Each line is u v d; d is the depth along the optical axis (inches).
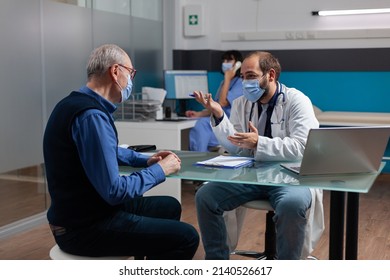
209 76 234.5
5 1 137.4
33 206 156.6
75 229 76.0
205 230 96.5
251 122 101.7
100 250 76.4
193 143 184.4
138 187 75.7
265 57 100.3
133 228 76.7
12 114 142.1
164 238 77.2
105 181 72.3
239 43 237.9
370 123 189.0
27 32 145.9
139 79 210.1
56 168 75.5
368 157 81.3
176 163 82.3
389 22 213.2
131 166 90.7
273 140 93.7
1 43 136.8
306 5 225.0
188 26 233.8
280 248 89.4
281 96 102.3
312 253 127.2
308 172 80.5
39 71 151.3
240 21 237.3
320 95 226.2
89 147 72.6
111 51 79.4
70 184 75.3
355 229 90.7
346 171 82.0
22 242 138.0
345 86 221.8
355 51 217.9
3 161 140.1
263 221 155.3
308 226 97.8
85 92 79.0
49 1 154.3
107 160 72.6
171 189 168.6
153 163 89.0
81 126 73.2
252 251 124.6
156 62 225.5
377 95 217.0
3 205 148.9
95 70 79.0
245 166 89.7
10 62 140.3
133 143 172.6
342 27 220.7
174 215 90.9
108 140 73.4
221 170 85.8
